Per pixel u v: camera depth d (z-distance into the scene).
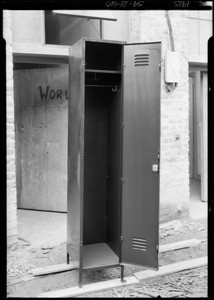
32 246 4.50
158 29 5.20
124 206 3.58
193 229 5.14
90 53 3.87
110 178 4.00
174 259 4.20
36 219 5.57
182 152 5.50
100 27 5.01
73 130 3.66
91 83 3.93
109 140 4.02
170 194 5.44
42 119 5.92
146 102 3.46
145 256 3.51
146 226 3.50
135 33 5.23
